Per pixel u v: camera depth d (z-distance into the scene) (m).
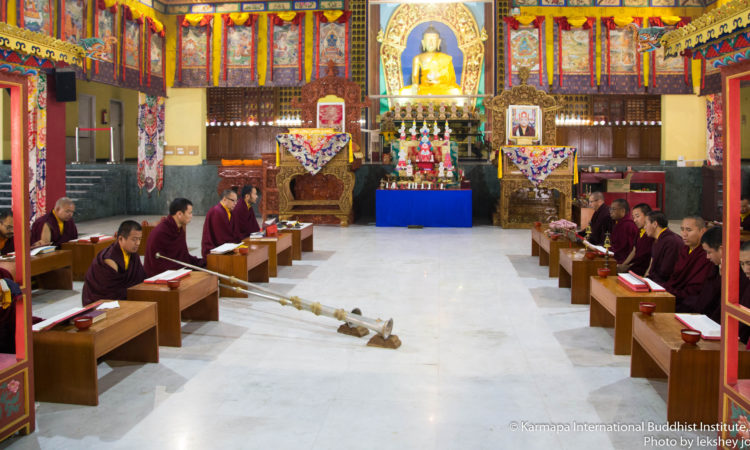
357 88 12.59
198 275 5.10
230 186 13.10
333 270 7.52
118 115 18.23
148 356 4.23
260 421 3.33
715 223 7.44
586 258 5.86
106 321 3.73
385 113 14.27
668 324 3.63
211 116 16.27
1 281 3.00
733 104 2.76
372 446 3.05
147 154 14.20
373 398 3.65
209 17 14.13
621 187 12.70
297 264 7.93
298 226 8.48
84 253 6.88
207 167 14.38
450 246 9.48
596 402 3.59
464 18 15.59
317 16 14.10
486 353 4.46
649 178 13.02
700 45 2.91
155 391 3.75
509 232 11.18
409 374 4.04
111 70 11.79
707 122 13.66
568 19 13.67
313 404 3.55
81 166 14.07
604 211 7.23
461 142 14.48
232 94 16.20
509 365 4.21
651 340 3.56
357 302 5.95
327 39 14.16
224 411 3.46
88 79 10.99
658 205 13.61
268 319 5.33
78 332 3.51
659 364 3.42
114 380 3.92
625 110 15.60
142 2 13.06
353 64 14.16
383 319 5.37
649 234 5.30
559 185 11.38
